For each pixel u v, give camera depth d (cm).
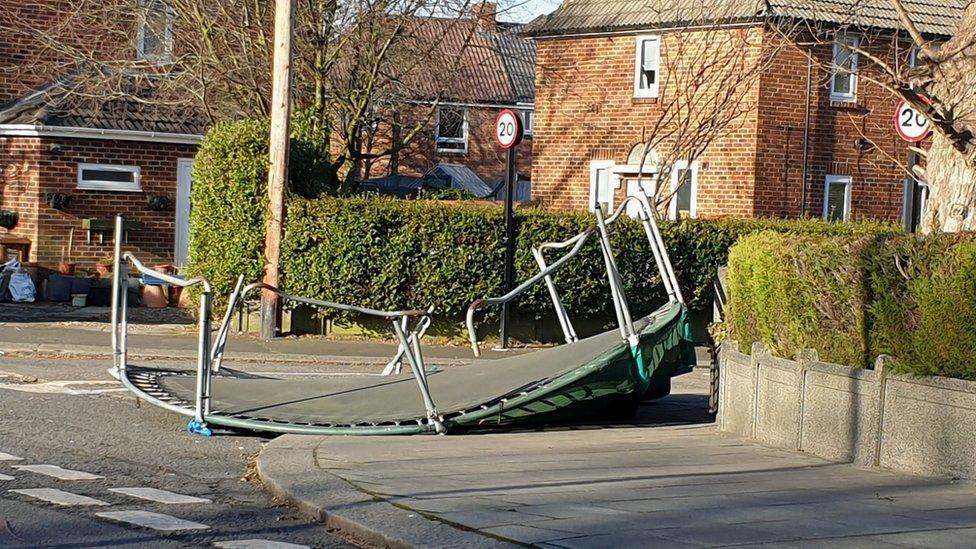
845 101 3081
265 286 1334
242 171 2138
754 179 2984
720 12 2952
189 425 1243
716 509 848
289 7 2092
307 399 1340
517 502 871
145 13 2680
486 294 2173
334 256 2131
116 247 1385
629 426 1341
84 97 2739
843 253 1050
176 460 1099
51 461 1066
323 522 848
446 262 2155
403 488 923
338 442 1159
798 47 1803
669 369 1357
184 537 800
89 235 2800
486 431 1268
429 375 1464
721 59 2805
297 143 2231
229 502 922
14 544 768
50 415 1307
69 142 2773
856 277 1037
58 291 2678
